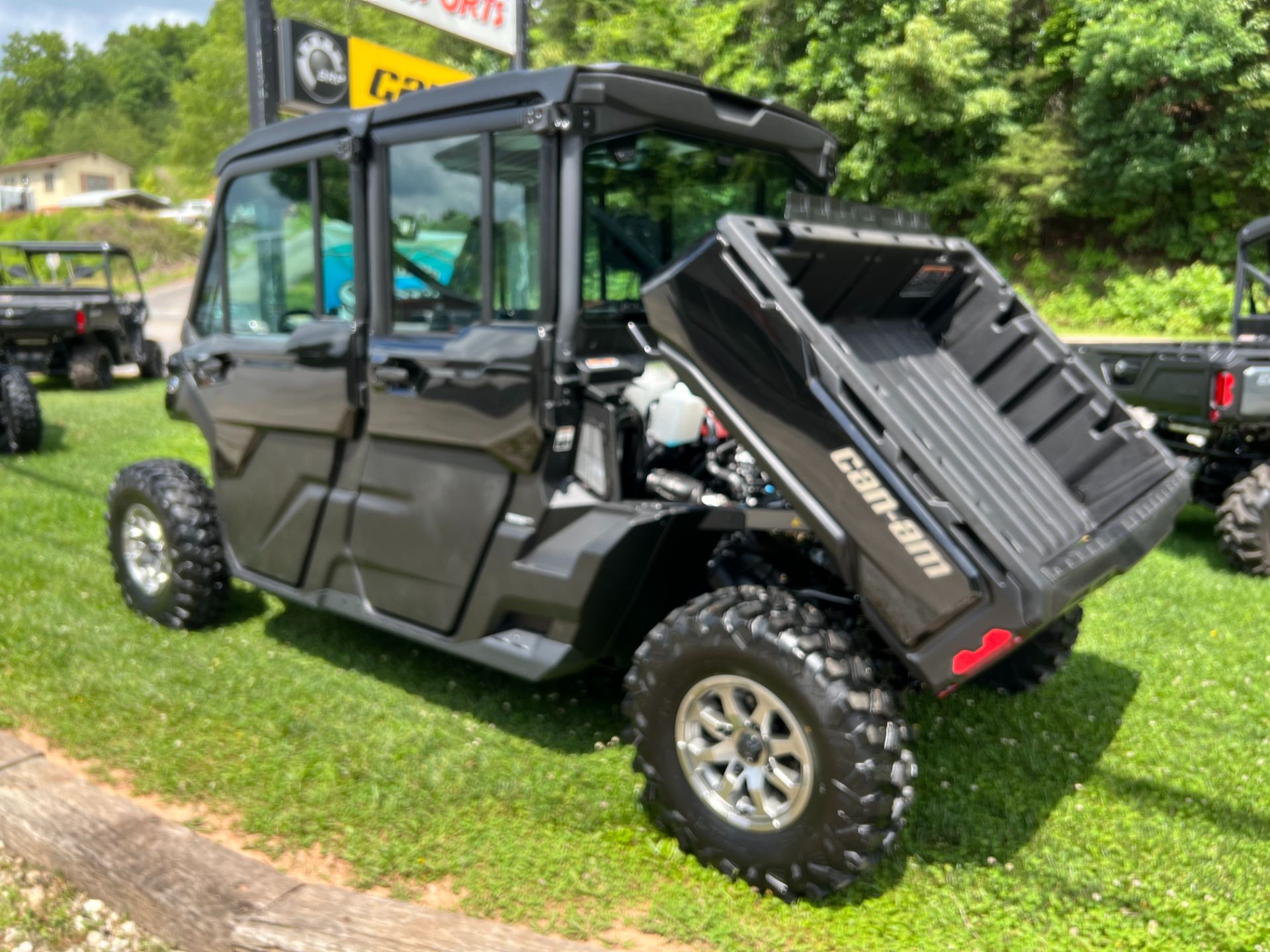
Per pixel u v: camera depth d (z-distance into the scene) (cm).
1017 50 2281
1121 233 2161
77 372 1316
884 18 2088
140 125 11631
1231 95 1942
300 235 398
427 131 344
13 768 328
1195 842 305
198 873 275
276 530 423
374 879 286
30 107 11588
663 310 290
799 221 299
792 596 293
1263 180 1967
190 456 870
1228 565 580
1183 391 623
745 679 277
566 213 320
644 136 337
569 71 310
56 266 1424
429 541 363
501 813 320
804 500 276
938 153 2245
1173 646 460
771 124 378
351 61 727
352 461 390
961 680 264
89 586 519
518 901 277
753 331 277
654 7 1839
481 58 1908
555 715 387
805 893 275
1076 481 355
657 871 292
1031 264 2181
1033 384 365
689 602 320
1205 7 1917
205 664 423
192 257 5103
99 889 279
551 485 334
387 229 364
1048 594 246
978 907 277
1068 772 346
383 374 362
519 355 327
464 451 349
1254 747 364
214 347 434
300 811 317
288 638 462
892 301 357
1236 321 724
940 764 352
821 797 265
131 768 341
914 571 261
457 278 348
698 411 340
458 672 426
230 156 422
